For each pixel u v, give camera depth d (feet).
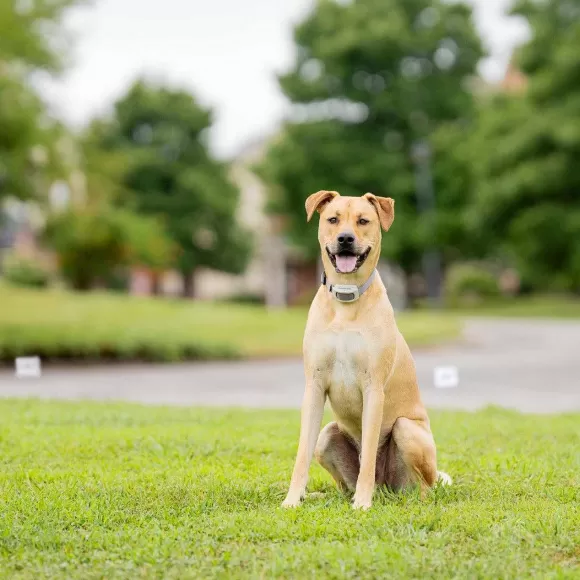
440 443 23.98
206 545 13.69
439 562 12.62
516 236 113.50
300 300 157.07
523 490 17.65
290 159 135.33
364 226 16.90
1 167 73.15
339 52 133.69
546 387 42.93
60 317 69.36
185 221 158.40
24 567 12.83
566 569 12.34
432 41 135.74
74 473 19.47
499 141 114.01
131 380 47.21
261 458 21.86
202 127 163.43
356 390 16.78
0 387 44.21
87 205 107.55
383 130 140.36
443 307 137.49
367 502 16.24
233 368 53.52
